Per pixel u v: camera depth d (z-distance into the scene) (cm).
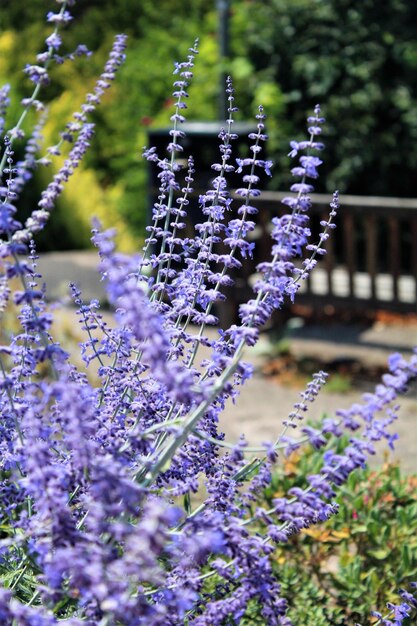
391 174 1234
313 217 973
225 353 262
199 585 232
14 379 260
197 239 287
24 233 220
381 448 660
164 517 179
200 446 266
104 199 1366
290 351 914
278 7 1261
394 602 355
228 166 284
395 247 918
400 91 1202
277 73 1267
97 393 275
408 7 1212
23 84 1761
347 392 813
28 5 2131
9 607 195
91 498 223
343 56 1225
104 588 185
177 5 1875
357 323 1015
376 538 381
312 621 348
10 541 213
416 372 208
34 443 208
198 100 1359
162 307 281
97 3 2064
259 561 219
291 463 416
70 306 967
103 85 269
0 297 254
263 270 231
